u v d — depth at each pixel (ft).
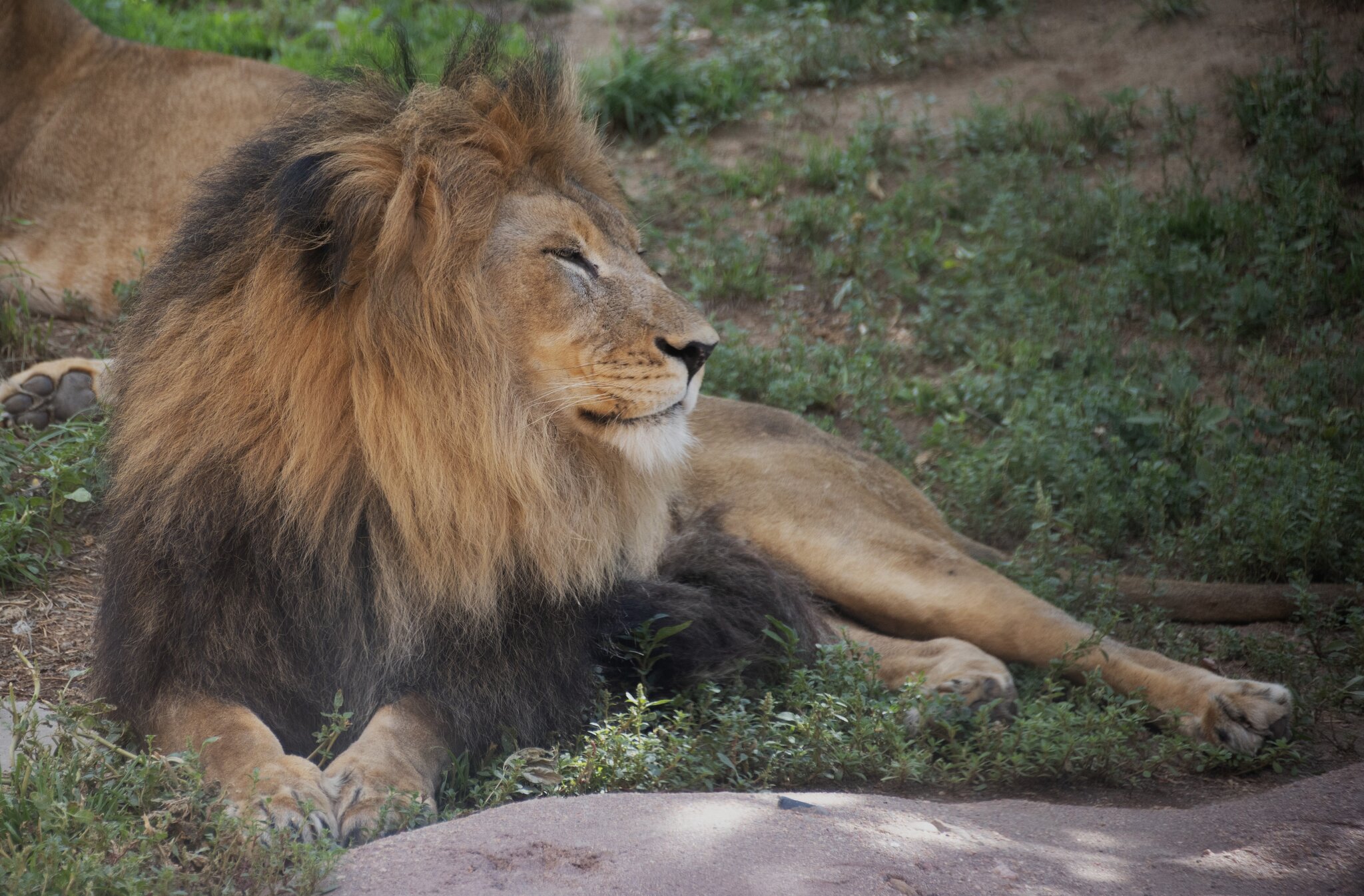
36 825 14.15
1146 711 21.09
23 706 18.54
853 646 21.43
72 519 24.80
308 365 16.79
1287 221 37.27
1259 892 14.05
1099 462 28.58
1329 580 25.99
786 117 47.70
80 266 32.94
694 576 21.91
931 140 44.57
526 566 17.81
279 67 35.06
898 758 18.60
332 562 17.19
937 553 23.40
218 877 13.61
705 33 55.88
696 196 42.14
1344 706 21.63
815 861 13.57
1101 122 44.27
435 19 52.75
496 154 17.95
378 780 15.62
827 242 40.16
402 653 17.29
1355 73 42.60
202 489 16.89
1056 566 26.58
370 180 16.87
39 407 27.14
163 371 17.39
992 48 51.98
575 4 59.16
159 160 33.14
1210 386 33.09
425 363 17.01
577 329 17.75
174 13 51.78
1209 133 43.73
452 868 13.35
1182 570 27.14
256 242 17.30
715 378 32.12
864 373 33.14
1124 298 36.29
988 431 32.14
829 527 23.71
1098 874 14.29
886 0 56.13
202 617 16.81
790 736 18.66
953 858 14.14
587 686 19.06
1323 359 32.94
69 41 33.68
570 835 13.93
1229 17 50.14
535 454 17.65
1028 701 21.47
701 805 15.02
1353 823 15.66
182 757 15.26
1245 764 19.70
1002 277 37.27
